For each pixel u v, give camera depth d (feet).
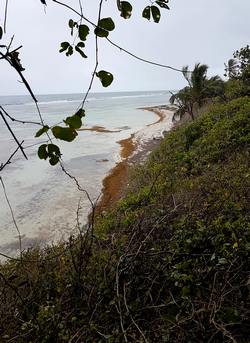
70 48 3.98
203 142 35.14
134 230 15.76
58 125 3.55
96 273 13.64
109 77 3.78
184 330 9.66
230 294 10.80
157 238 15.30
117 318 11.34
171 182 27.76
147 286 12.57
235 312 9.75
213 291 10.18
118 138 86.79
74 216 36.42
